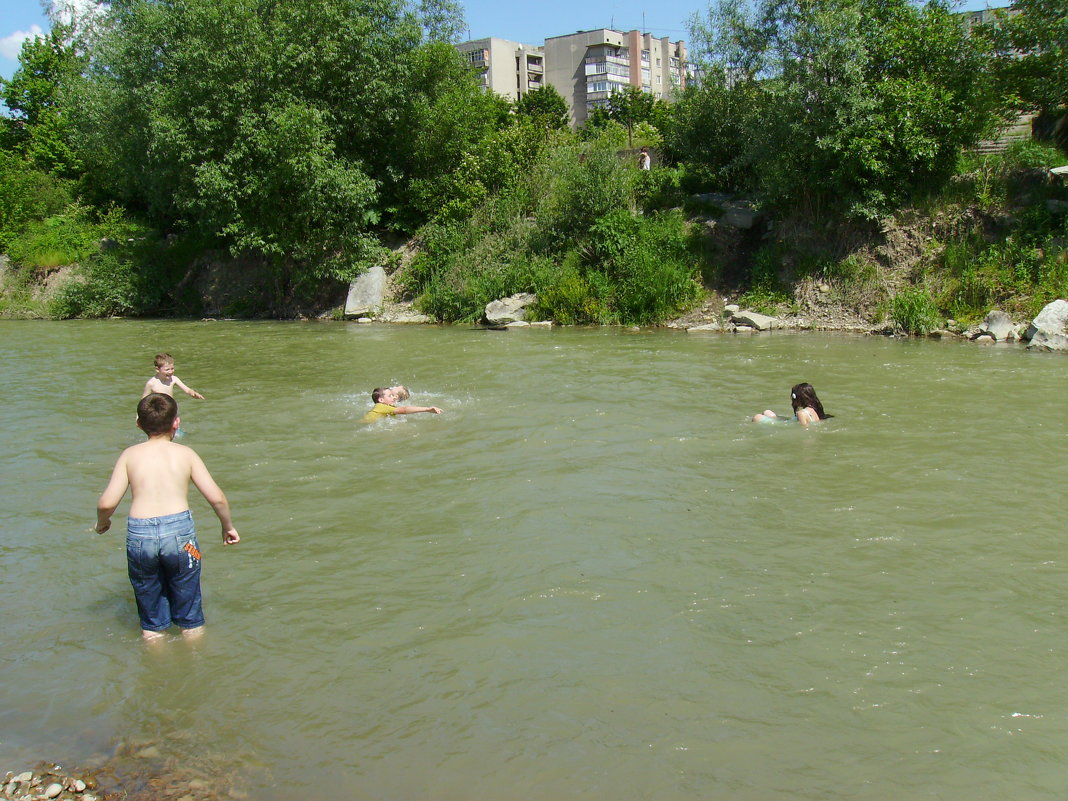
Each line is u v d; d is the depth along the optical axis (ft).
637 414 33.68
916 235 60.39
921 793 11.19
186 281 97.76
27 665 15.25
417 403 36.76
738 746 12.28
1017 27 60.75
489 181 88.12
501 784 11.62
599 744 12.42
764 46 67.97
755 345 53.21
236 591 18.06
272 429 32.68
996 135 61.93
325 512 22.89
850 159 60.59
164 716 13.56
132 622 16.93
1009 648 14.87
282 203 82.23
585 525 21.34
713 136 75.72
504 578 18.28
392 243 88.58
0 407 38.70
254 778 11.94
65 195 119.03
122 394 42.19
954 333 54.24
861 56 58.49
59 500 24.76
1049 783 11.35
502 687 14.02
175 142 79.77
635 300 66.95
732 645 15.14
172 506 16.37
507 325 69.67
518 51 315.78
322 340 63.77
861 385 38.70
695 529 20.86
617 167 74.54
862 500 22.80
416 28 84.89
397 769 12.03
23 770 12.28
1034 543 19.56
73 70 105.70
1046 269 53.88
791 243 65.87
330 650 15.47
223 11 79.05
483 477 25.63
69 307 95.55
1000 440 28.66
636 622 16.10
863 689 13.66
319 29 82.64
